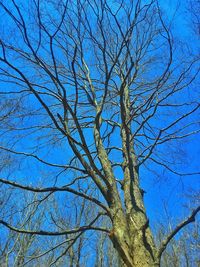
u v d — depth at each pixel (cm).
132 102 727
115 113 746
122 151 655
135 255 475
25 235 1277
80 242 1113
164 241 479
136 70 703
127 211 539
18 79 611
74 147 555
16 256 1245
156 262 468
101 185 547
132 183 578
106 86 586
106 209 524
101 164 589
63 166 580
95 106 667
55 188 527
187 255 1811
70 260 1084
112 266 1368
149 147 639
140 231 500
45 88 649
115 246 490
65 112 555
